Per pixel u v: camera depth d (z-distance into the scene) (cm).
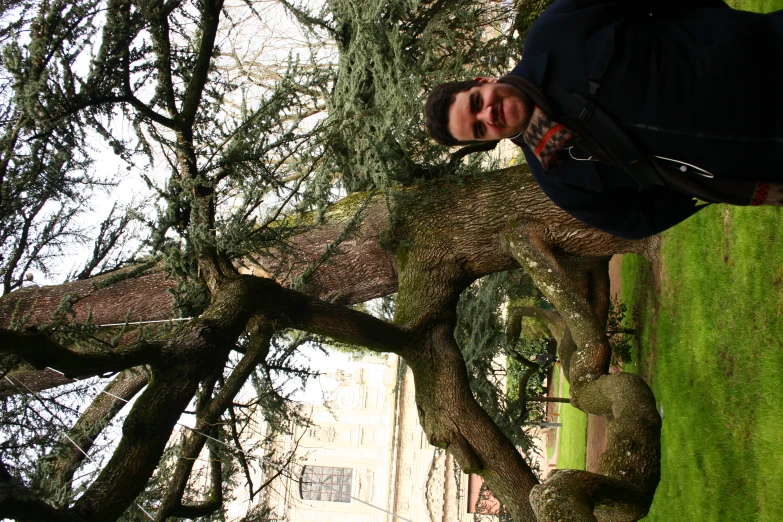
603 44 194
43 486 416
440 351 551
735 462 508
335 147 627
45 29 417
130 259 570
